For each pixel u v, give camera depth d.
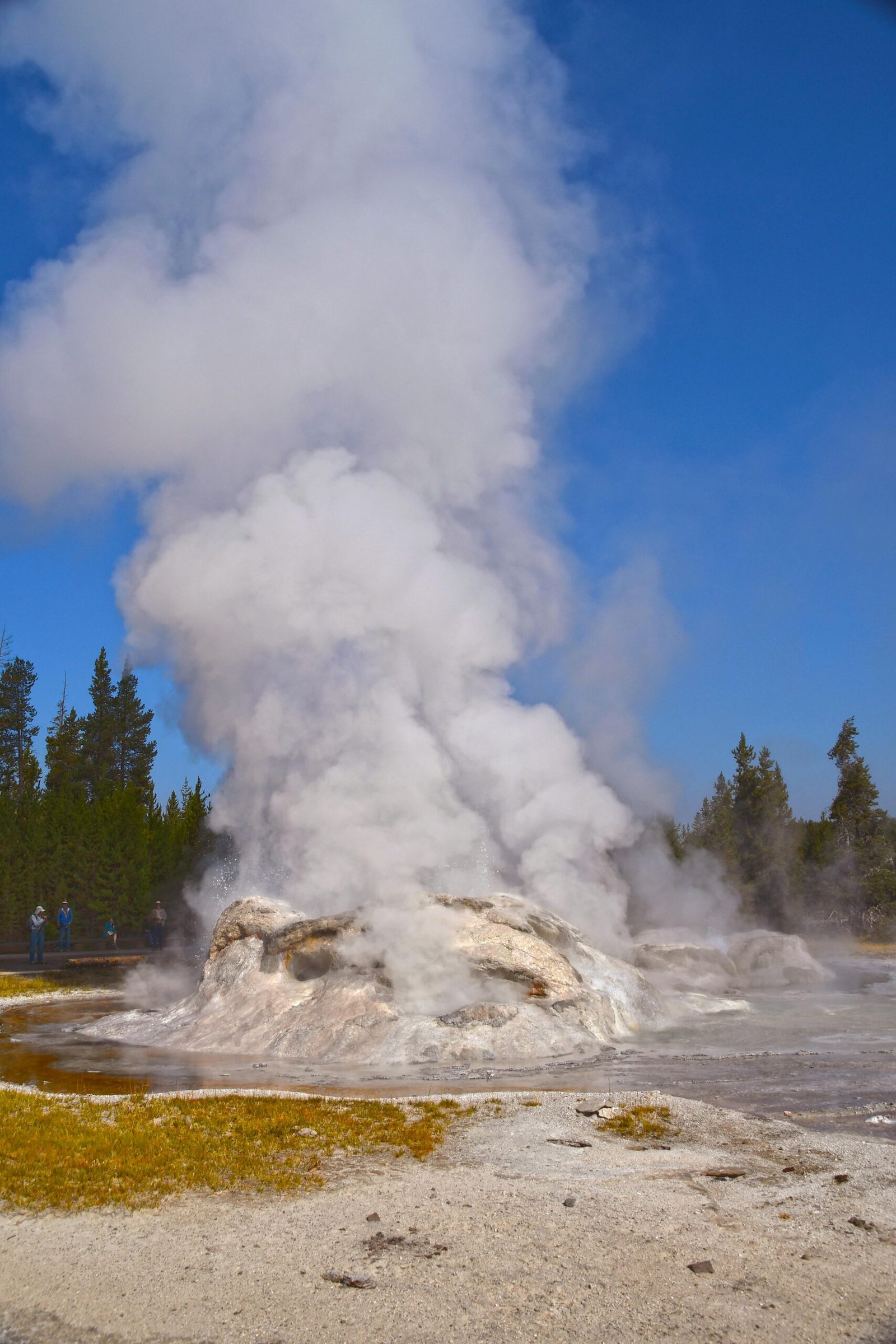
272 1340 5.54
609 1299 5.95
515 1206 7.71
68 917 38.12
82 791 57.28
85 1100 11.24
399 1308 5.91
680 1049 15.59
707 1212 7.50
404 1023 15.68
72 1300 6.12
